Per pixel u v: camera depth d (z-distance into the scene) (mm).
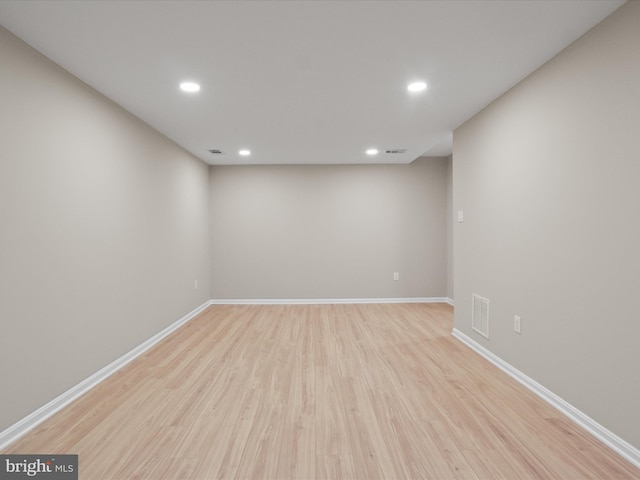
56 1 1848
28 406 2264
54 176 2510
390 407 2527
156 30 2129
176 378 3062
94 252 2961
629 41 1902
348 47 2344
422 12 1975
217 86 2939
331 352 3717
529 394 2727
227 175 6266
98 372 2992
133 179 3617
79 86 2781
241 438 2150
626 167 1939
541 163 2648
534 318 2750
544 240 2625
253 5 1896
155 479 1789
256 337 4273
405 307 5938
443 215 6316
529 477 1795
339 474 1825
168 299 4488
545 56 2492
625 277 1952
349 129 4176
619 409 1992
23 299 2234
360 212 6309
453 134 4191
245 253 6293
